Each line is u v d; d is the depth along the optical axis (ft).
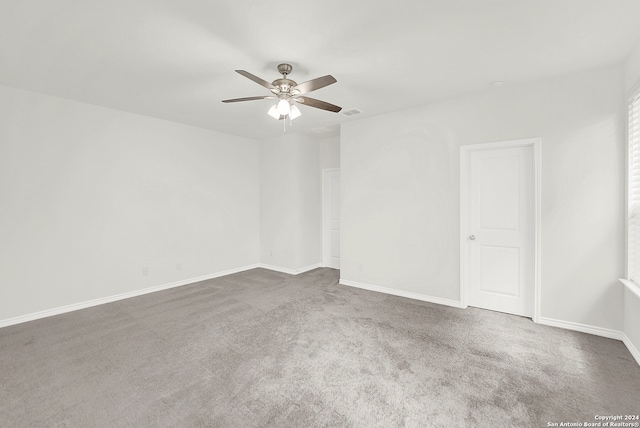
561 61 8.64
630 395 6.44
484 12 6.42
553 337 9.16
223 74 9.34
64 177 11.60
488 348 8.53
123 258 13.21
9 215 10.44
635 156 8.34
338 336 9.34
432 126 12.20
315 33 7.18
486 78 9.75
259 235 19.36
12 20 6.61
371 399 6.38
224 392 6.62
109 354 8.27
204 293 13.85
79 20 6.63
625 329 8.71
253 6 6.18
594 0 6.05
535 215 10.17
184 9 6.27
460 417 5.85
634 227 8.41
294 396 6.49
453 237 11.87
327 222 19.43
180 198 15.23
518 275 10.89
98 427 5.62
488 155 11.30
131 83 10.06
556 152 9.79
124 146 13.20
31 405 6.21
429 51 8.05
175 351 8.43
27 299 10.80
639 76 7.72
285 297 13.19
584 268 9.46
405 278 13.14
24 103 10.69
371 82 10.02
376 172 13.76
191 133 15.64
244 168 18.35
